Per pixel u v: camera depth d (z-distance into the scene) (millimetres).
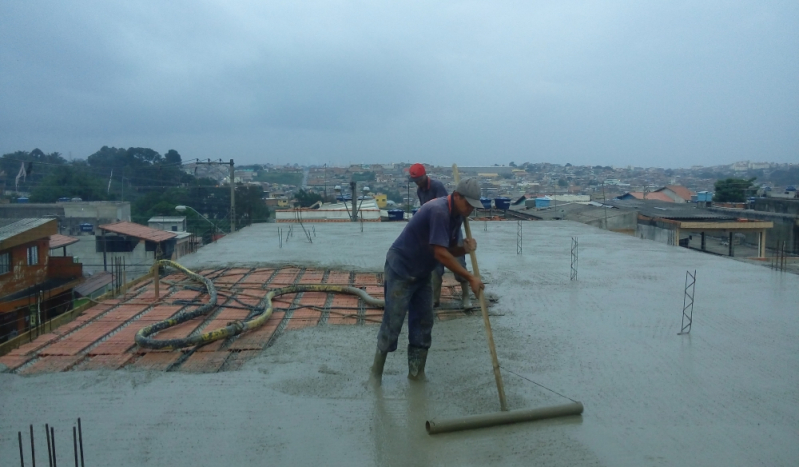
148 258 17297
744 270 7445
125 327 4957
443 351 4398
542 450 2885
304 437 3023
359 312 5516
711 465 2738
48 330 4895
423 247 3559
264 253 8945
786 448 2893
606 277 7027
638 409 3342
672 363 4078
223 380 3783
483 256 8578
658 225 16203
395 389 3652
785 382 3730
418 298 3746
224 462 2779
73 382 3727
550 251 9039
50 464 2689
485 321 3377
